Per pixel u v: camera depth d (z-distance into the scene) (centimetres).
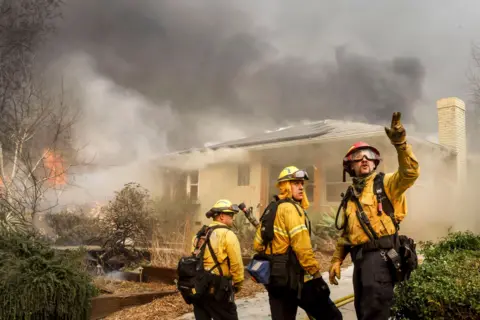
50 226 1205
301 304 361
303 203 376
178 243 898
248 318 530
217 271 395
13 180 888
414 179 301
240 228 1065
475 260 405
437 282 378
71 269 514
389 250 311
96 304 583
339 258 355
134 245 1009
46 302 474
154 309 596
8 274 471
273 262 350
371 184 328
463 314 353
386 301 305
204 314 404
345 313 507
